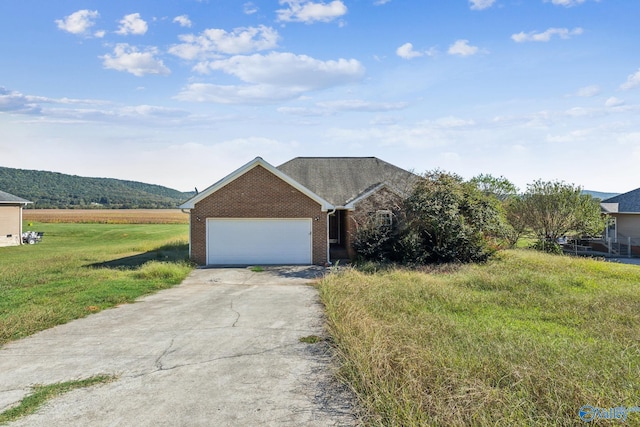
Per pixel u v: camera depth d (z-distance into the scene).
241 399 4.89
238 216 18.78
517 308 9.66
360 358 5.57
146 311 9.71
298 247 18.91
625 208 26.16
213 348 6.82
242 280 14.91
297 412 4.56
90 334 7.71
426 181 18.50
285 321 8.65
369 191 20.08
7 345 7.05
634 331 7.55
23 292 11.59
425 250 18.05
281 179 18.89
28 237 34.25
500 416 4.07
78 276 14.66
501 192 25.22
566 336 7.32
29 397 4.96
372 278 13.20
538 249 23.23
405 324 7.54
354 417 4.44
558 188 23.16
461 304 9.79
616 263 18.23
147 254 22.98
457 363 5.45
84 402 4.83
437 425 3.96
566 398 4.39
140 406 4.72
